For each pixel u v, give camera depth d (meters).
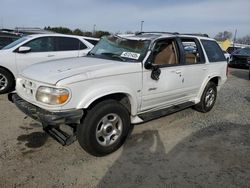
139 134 4.74
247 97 8.21
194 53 5.51
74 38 8.09
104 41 5.15
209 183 3.34
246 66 17.72
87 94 3.55
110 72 3.79
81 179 3.30
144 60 4.26
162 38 4.68
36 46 7.43
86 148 3.71
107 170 3.53
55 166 3.55
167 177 3.43
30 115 3.62
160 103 4.80
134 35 4.94
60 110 3.40
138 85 4.19
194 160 3.90
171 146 4.33
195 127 5.23
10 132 4.54
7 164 3.53
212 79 6.23
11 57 6.99
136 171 3.54
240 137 4.83
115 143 3.97
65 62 4.21
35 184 3.15
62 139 3.70
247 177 3.50
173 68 4.80
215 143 4.52
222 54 6.44
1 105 6.01
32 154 3.83
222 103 7.24
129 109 4.29
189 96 5.52
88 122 3.60
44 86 3.47
